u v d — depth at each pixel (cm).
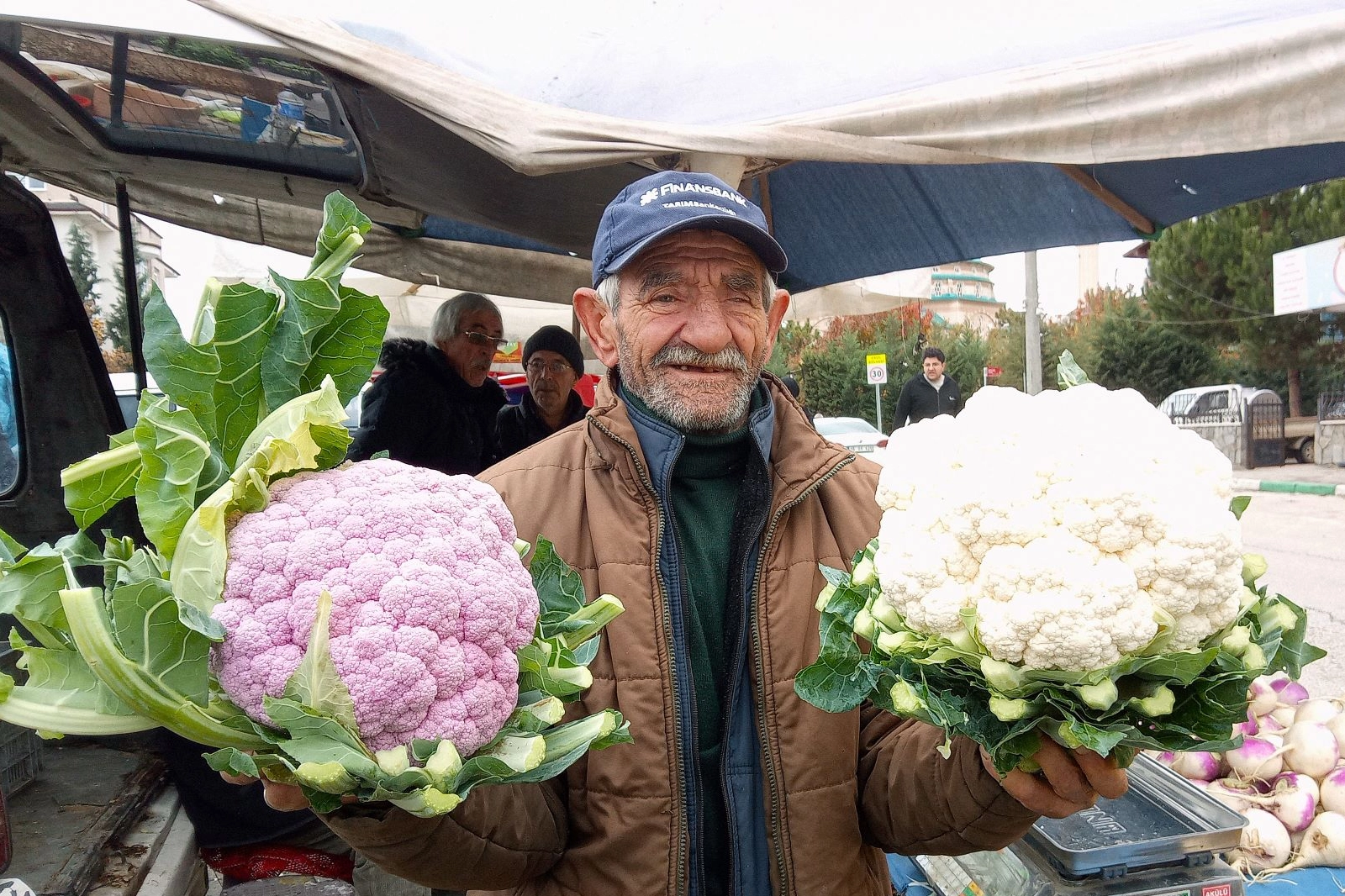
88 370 223
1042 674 95
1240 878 170
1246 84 195
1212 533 91
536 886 135
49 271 214
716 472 152
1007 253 541
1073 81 208
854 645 120
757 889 131
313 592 91
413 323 779
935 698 105
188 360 104
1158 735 102
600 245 155
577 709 131
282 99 279
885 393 2686
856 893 133
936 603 100
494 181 354
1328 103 189
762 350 153
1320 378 1903
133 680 85
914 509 107
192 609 88
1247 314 1922
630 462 141
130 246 310
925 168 466
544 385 418
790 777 130
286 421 104
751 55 235
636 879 125
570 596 126
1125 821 178
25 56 244
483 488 116
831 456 143
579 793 132
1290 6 202
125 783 207
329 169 339
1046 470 98
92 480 104
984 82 216
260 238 483
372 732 89
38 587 91
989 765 112
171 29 199
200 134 302
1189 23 209
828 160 228
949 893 195
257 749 94
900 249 565
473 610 97
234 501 97
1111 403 107
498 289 623
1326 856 213
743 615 136
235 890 224
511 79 233
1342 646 503
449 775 90
